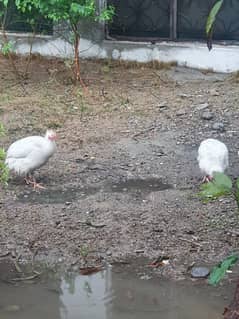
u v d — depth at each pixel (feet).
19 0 25.73
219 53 28.19
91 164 19.84
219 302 13.41
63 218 16.57
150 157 20.39
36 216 16.67
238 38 28.43
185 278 14.29
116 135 22.00
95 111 23.94
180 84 26.94
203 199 16.94
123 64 29.01
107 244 15.52
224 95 25.58
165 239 15.71
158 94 25.73
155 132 22.33
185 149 21.06
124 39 29.32
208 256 15.07
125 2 29.17
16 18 29.25
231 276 14.32
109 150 20.85
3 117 23.16
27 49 29.68
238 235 15.84
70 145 21.09
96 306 13.35
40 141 18.20
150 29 29.17
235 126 22.85
